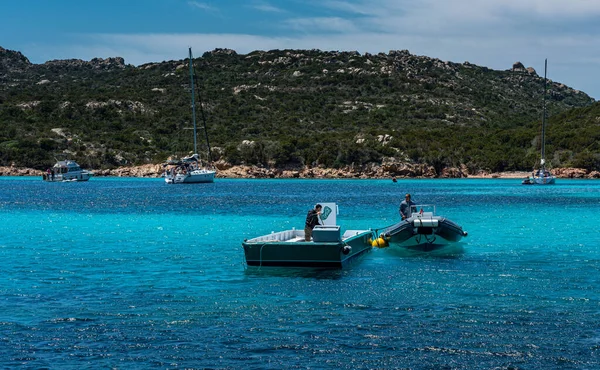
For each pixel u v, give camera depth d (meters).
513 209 54.72
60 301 19.34
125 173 141.50
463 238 33.97
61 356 14.38
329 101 193.88
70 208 58.12
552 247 30.47
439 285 21.31
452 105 194.25
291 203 63.91
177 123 163.75
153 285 21.69
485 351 14.57
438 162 135.38
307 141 141.88
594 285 21.25
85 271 24.45
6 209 57.12
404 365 13.81
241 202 65.56
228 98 189.88
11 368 13.66
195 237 35.59
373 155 136.50
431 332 15.93
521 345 14.93
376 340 15.34
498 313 17.59
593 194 77.94
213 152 139.38
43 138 149.75
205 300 19.41
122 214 51.41
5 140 149.25
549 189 91.00
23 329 16.31
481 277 22.72
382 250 29.42
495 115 191.12
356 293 20.14
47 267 25.38
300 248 23.16
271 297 19.72
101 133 158.12
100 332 16.06
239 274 23.52
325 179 132.50
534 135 141.88
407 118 176.50
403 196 75.00
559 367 13.63
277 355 14.41
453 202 64.12
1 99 178.25
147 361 14.07
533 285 21.28
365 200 68.12
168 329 16.30
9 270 24.69
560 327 16.25
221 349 14.80
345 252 23.25
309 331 16.08
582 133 135.88
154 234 37.16
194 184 110.19
